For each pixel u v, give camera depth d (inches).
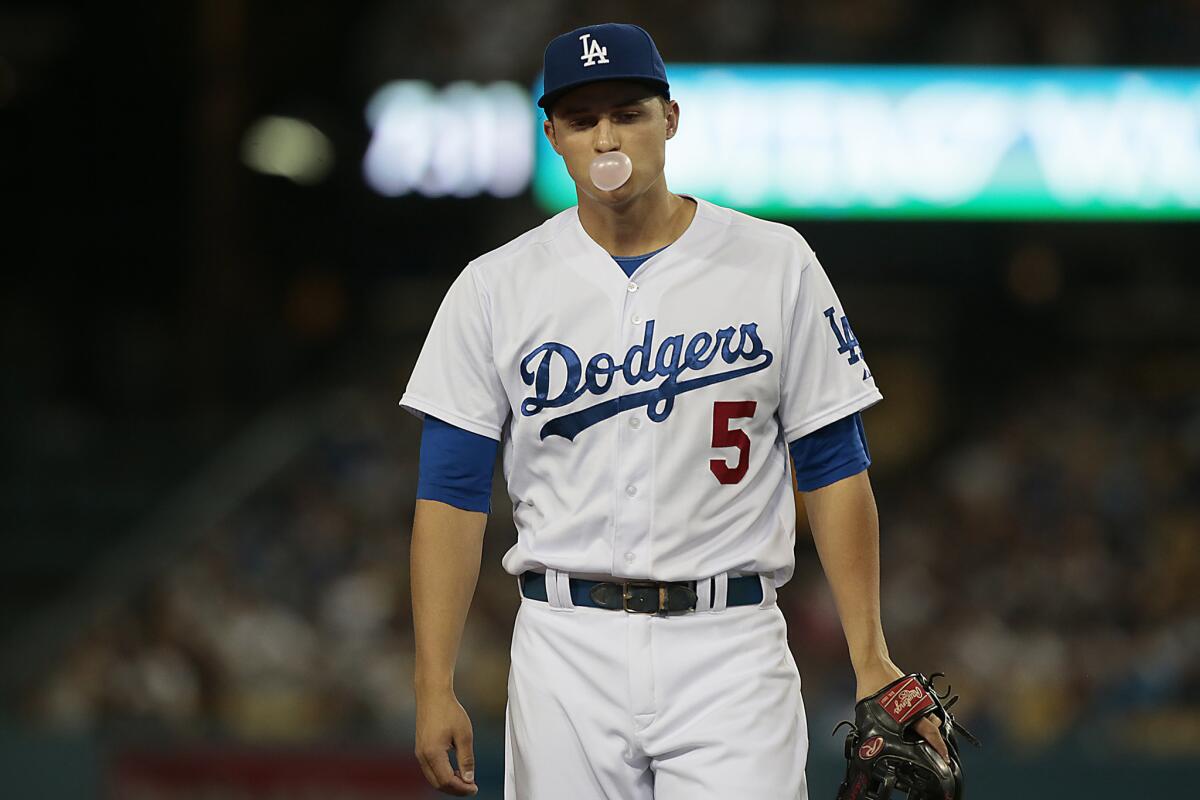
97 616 1620.3
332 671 1513.3
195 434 2188.7
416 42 2151.8
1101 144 2127.2
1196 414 2133.4
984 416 2313.0
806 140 2126.0
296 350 2374.5
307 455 1985.7
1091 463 1952.5
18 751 1164.5
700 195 2122.3
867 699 421.7
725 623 426.6
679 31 2124.8
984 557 1723.7
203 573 1680.6
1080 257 2402.8
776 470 439.5
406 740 1159.0
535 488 440.1
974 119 2128.4
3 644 1672.0
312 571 1676.9
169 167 2682.1
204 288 2303.2
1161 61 2122.3
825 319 437.7
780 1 2130.9
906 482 2159.2
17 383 2290.8
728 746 417.1
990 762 1138.7
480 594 1573.6
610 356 430.3
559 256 443.2
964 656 1513.3
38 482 2111.2
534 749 431.8
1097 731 1386.6
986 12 2144.4
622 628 425.7
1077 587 1636.3
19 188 2687.0
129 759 1159.6
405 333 2391.7
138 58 2605.8
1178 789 1126.4
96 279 2706.7
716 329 430.6
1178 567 1690.5
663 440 425.7
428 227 2460.6
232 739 1163.9
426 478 447.2
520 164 2142.0
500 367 440.8
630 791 429.1
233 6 2297.0
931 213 2132.1
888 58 2123.5
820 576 1691.7
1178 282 2394.2
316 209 2527.1
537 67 2132.1
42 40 2551.7
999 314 2422.5
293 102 2502.5
